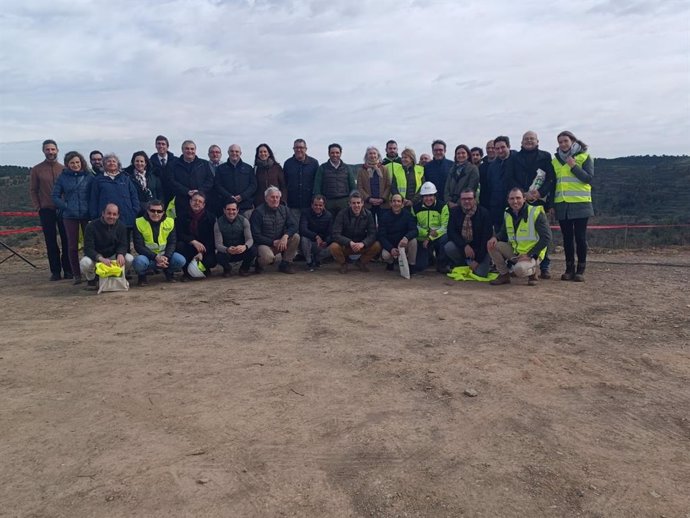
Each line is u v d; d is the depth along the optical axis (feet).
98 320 19.34
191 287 25.32
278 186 30.12
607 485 8.81
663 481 8.93
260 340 16.72
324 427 10.87
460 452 9.90
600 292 23.22
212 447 10.05
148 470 9.25
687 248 41.88
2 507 8.24
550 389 12.78
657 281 25.73
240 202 29.01
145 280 26.03
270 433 10.62
